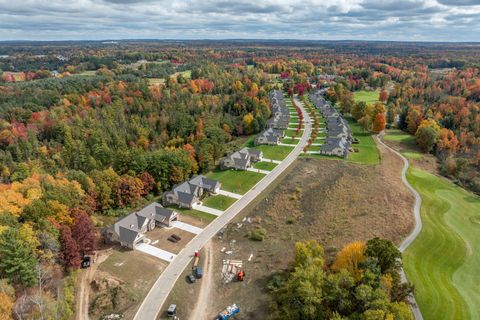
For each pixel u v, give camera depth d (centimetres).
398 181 8412
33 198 6619
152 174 8288
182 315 4575
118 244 6150
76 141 10244
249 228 6656
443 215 6788
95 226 6650
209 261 5675
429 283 4853
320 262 4738
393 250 4316
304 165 9731
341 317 3712
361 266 4206
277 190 8194
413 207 7050
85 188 7169
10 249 4691
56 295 4838
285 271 5234
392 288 4000
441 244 5769
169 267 5522
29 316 4362
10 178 8606
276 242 6106
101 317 4591
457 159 9594
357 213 6750
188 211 7319
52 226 5425
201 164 9425
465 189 8350
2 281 4509
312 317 3912
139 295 4916
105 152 9588
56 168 9275
